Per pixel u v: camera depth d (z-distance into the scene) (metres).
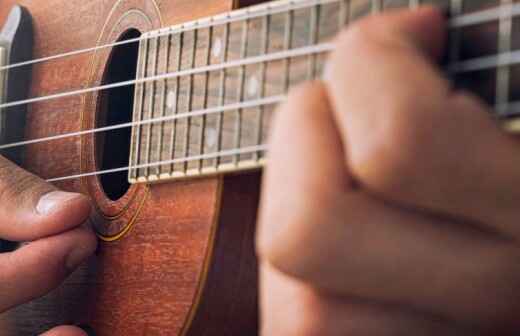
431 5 0.29
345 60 0.27
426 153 0.26
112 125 0.43
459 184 0.26
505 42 0.28
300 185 0.28
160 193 0.39
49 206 0.41
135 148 0.39
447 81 0.27
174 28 0.38
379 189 0.27
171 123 0.38
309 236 0.28
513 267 0.27
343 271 0.28
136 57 0.43
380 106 0.27
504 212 0.26
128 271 0.40
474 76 0.28
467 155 0.26
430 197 0.27
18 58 0.47
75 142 0.44
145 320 0.39
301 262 0.28
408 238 0.27
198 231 0.37
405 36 0.27
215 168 0.35
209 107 0.36
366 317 0.28
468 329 0.28
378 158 0.27
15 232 0.42
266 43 0.34
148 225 0.39
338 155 0.28
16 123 0.47
